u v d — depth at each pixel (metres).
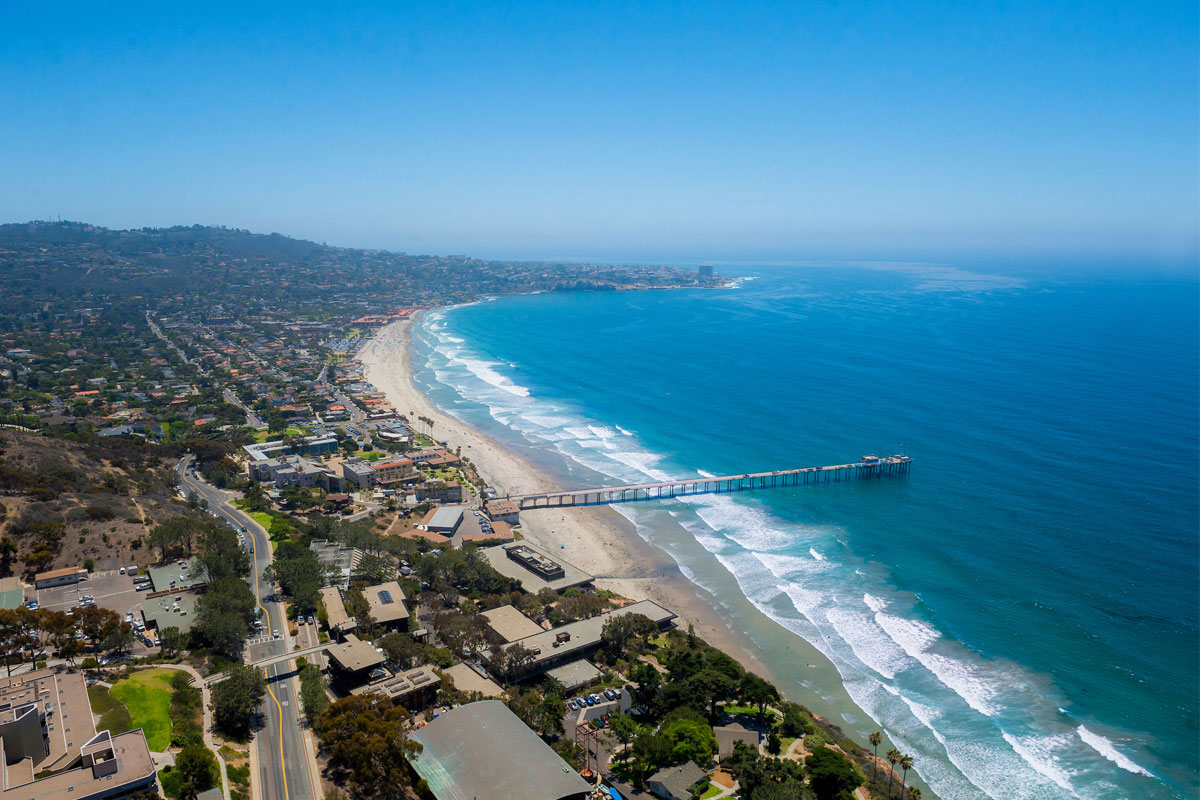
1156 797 103.44
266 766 99.50
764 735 114.94
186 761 91.12
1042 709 123.06
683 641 143.00
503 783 91.62
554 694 118.06
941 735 117.50
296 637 134.88
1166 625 145.75
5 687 103.00
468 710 105.69
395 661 122.25
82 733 95.00
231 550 161.12
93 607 128.25
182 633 129.12
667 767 101.81
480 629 134.75
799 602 162.38
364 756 93.81
